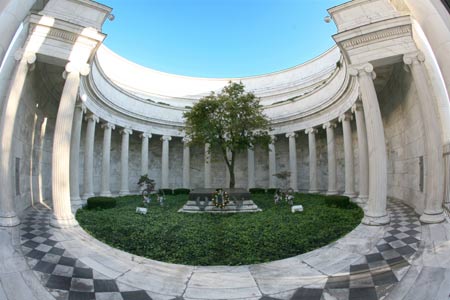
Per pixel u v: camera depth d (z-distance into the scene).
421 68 11.13
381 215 11.16
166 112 30.66
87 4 12.64
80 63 12.45
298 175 30.03
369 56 12.11
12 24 7.26
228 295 6.89
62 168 11.52
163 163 29.39
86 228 11.61
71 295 6.66
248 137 21.62
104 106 22.28
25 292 6.62
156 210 17.06
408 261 7.79
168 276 8.00
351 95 18.03
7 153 10.70
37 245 9.19
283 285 7.33
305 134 29.38
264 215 15.27
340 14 12.93
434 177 10.45
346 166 19.64
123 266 8.47
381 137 11.59
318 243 10.27
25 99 13.10
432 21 7.20
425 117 10.75
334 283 7.22
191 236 11.44
